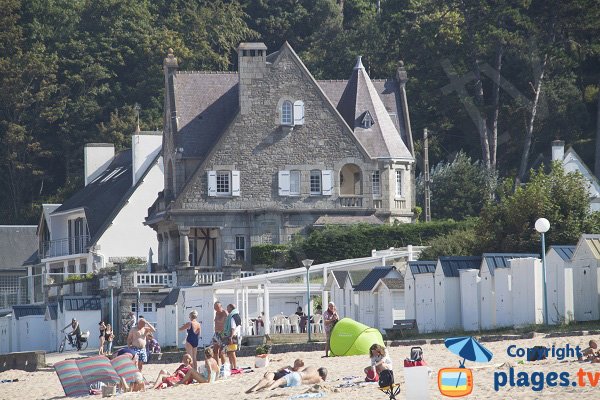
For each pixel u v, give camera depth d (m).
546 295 171.00
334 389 129.12
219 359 156.62
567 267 172.75
